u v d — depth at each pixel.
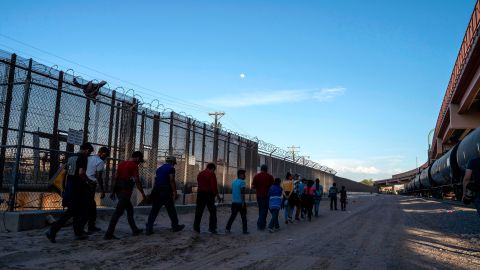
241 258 7.68
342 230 12.70
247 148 24.30
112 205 13.27
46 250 7.22
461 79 30.78
